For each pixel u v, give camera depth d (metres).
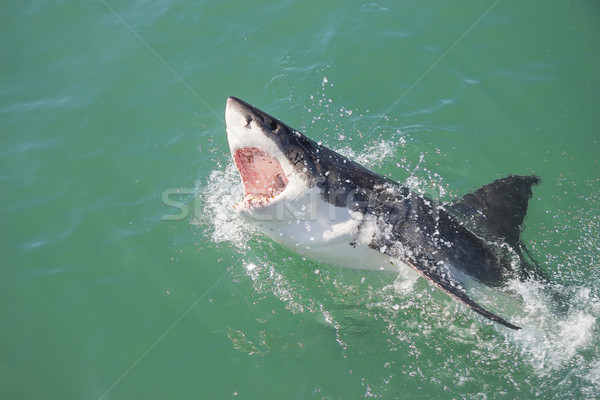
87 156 7.02
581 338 5.24
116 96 7.69
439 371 5.05
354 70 8.00
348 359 5.13
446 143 7.21
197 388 4.98
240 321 5.46
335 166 5.34
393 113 7.57
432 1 8.69
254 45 8.27
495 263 5.57
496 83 7.83
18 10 8.73
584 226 6.29
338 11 8.63
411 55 8.13
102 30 8.48
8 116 7.45
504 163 7.04
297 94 7.75
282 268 5.87
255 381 5.00
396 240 5.35
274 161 5.24
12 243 6.13
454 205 5.91
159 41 8.33
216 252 6.02
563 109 7.52
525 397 4.85
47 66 8.06
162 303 5.61
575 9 8.50
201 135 7.25
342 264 5.63
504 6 8.59
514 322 5.38
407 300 5.58
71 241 6.16
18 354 5.27
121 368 5.15
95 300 5.64
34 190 6.66
